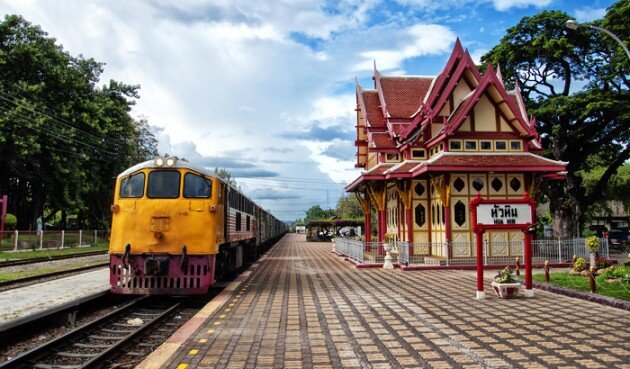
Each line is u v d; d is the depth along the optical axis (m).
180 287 11.91
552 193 30.94
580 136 29.05
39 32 34.19
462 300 11.69
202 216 12.20
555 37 29.08
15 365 6.66
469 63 23.03
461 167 19.47
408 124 26.36
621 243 34.00
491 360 6.54
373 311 10.29
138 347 8.16
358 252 22.36
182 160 12.70
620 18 25.02
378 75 28.84
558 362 6.41
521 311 10.13
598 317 9.40
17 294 11.45
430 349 7.15
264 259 27.69
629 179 37.34
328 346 7.38
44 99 33.50
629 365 6.26
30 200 41.28
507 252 20.14
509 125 21.09
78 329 8.60
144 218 12.08
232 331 8.41
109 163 42.44
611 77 26.91
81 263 23.22
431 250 22.02
